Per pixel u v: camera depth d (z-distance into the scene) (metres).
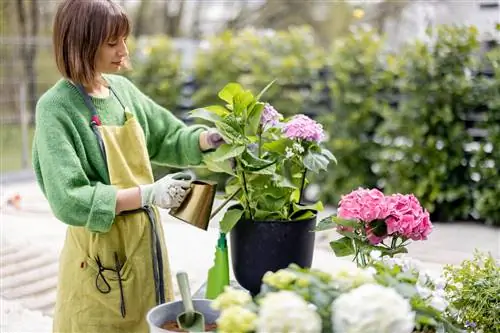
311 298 1.24
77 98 1.83
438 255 4.25
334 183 5.65
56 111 1.78
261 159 1.79
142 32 12.54
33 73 8.08
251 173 1.78
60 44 1.80
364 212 1.72
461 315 1.62
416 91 5.28
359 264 1.75
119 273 1.84
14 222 5.01
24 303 3.59
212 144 2.05
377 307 1.16
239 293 1.26
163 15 12.52
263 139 1.92
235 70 6.19
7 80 7.81
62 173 1.73
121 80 2.05
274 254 1.74
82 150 1.80
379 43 5.63
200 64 6.30
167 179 1.74
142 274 1.86
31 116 8.06
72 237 1.88
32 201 5.76
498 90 5.06
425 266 3.95
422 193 5.21
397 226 1.71
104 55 1.82
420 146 5.24
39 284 3.84
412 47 5.38
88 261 1.84
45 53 8.20
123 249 1.85
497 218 5.07
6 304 3.55
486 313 1.63
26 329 3.24
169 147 2.12
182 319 1.39
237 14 12.12
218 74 6.22
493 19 6.64
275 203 1.78
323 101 5.86
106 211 1.70
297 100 5.88
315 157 1.82
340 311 1.18
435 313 1.35
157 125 2.11
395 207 1.74
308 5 12.07
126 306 1.85
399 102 5.52
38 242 4.52
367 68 5.54
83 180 1.75
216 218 3.77
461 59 5.19
